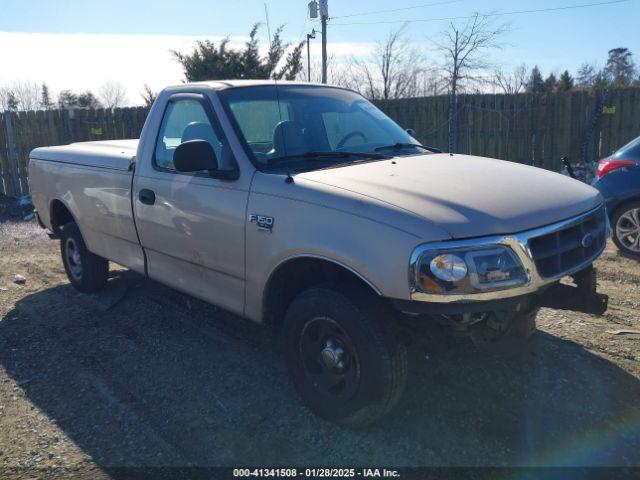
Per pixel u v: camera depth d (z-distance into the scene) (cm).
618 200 690
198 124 414
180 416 366
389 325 312
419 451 321
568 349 429
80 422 364
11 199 1359
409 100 1285
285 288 371
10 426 362
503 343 346
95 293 599
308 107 437
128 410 375
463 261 284
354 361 321
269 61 1644
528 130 1212
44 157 599
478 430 338
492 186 334
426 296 286
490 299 291
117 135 1427
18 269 713
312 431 343
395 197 311
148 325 511
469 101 1235
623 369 401
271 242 346
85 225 548
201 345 465
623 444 322
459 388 380
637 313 501
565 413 352
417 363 409
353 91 502
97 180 507
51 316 543
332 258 313
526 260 297
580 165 1182
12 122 1373
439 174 351
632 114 1146
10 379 423
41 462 325
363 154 401
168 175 428
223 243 382
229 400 382
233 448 331
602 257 693
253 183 361
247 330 490
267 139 393
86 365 439
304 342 349
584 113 1173
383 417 347
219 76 1599
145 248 470
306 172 357
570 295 347
